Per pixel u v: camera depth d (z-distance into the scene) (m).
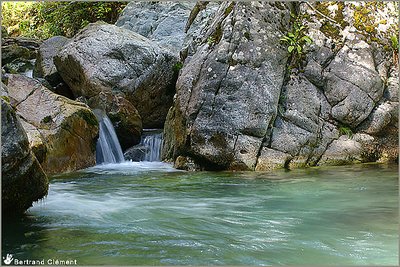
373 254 3.06
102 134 7.92
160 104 9.89
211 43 7.47
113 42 9.55
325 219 3.98
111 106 8.39
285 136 6.94
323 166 6.98
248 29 7.29
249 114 6.84
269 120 6.86
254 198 4.88
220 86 7.02
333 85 7.24
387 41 7.59
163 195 5.07
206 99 7.00
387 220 3.91
